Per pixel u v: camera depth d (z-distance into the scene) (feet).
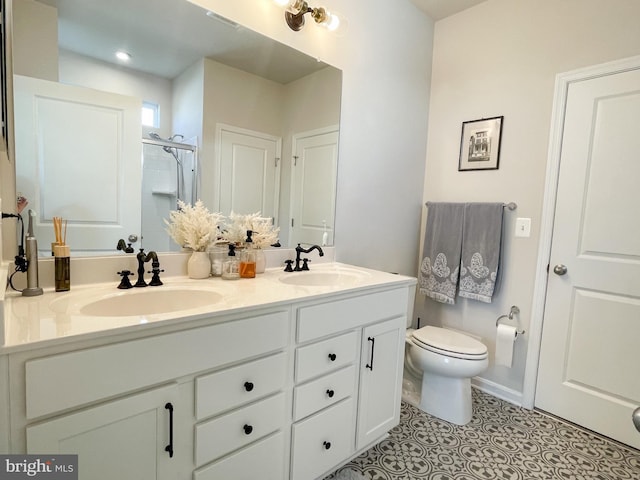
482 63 7.38
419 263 8.56
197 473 3.35
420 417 6.41
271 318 3.76
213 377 3.34
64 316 2.95
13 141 3.58
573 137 6.22
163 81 4.60
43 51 3.74
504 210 7.09
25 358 2.39
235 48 5.16
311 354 4.21
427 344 6.32
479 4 7.39
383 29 7.01
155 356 2.96
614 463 5.30
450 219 7.68
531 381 6.77
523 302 6.88
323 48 6.10
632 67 5.57
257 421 3.77
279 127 5.78
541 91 6.56
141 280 4.15
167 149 4.68
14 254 3.67
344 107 6.53
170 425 3.11
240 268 4.99
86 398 2.64
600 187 5.97
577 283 6.24
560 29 6.31
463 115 7.71
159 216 4.64
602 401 6.01
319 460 4.52
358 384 4.91
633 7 5.54
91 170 4.11
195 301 4.20
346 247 6.88
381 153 7.29
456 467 5.09
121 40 4.25
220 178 5.21
